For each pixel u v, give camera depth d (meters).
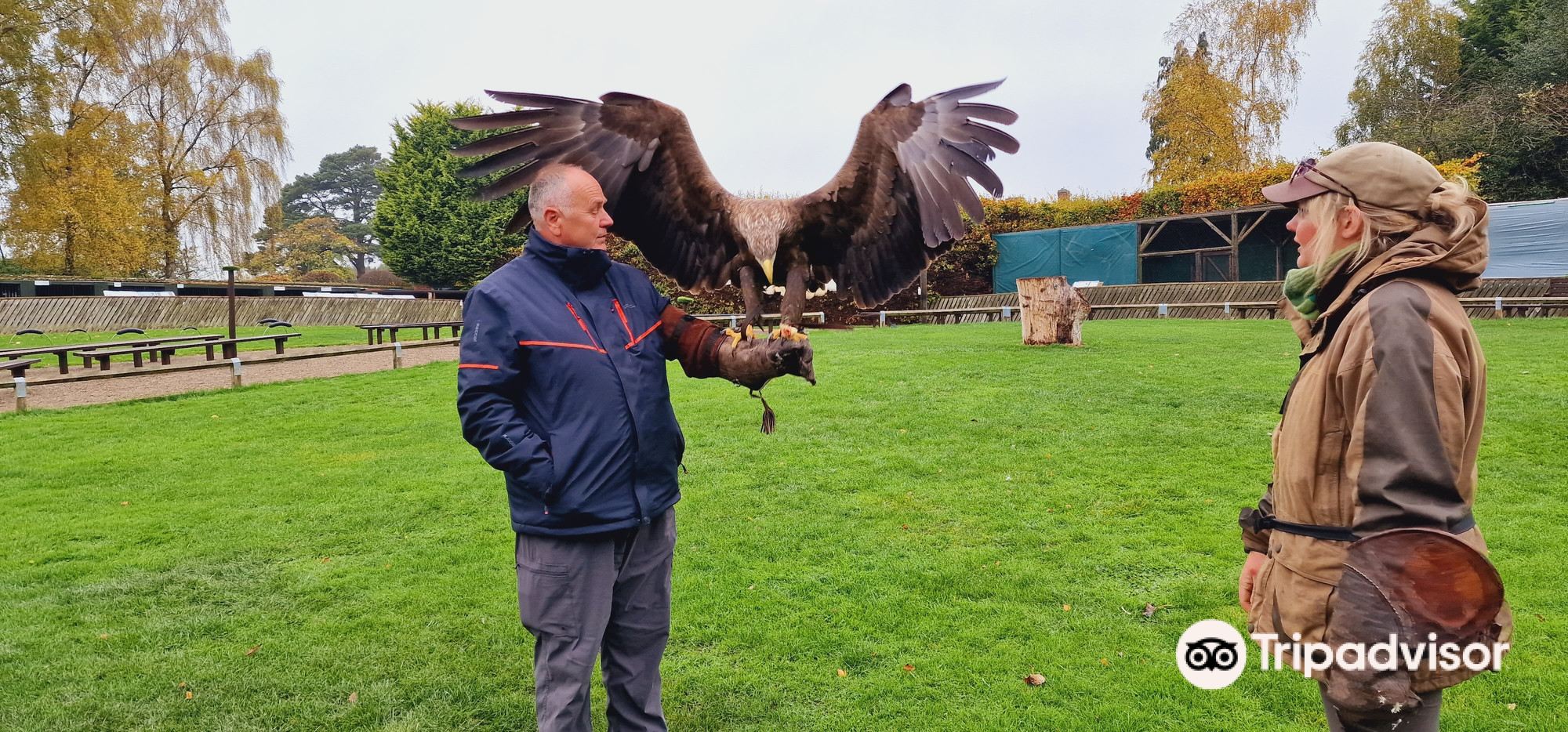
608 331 2.72
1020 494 6.38
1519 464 6.54
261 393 12.38
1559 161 29.23
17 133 32.78
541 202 2.69
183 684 3.89
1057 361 12.42
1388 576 1.67
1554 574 4.56
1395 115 36.47
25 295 30.48
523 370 2.66
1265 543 2.20
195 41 37.03
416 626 4.47
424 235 37.84
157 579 5.18
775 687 3.80
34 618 4.62
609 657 2.91
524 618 2.74
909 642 4.16
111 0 33.75
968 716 3.53
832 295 3.13
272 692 3.82
